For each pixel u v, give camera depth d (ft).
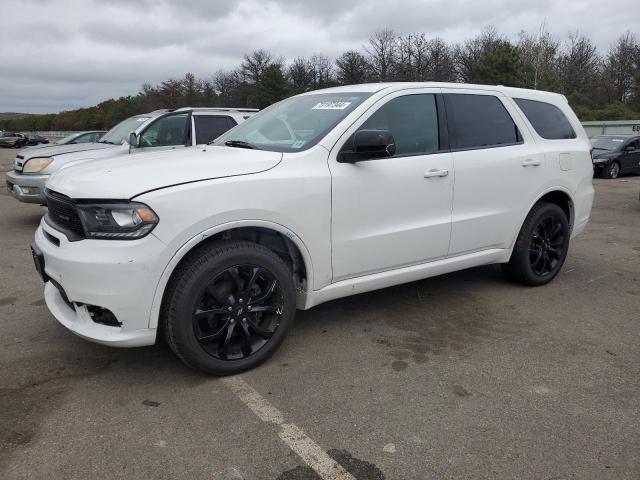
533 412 9.48
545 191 15.57
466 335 12.85
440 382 10.56
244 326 10.59
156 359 11.43
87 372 10.87
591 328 13.32
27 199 25.34
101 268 9.17
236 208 9.95
